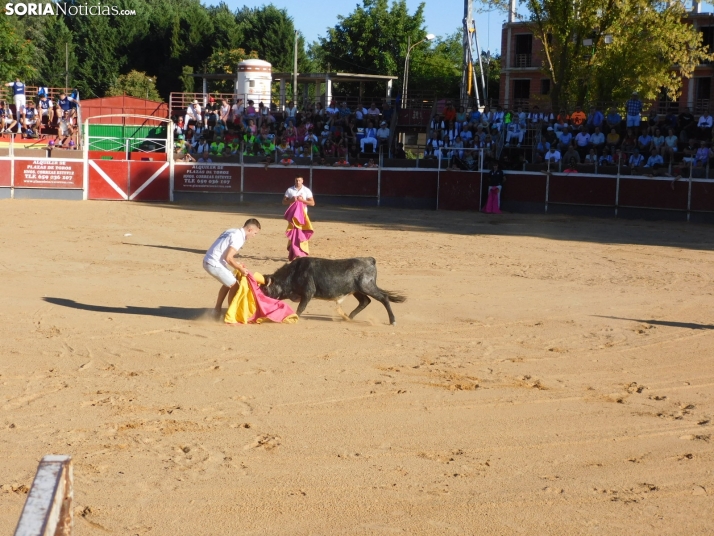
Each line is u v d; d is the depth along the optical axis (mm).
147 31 64250
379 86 60250
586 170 27516
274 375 8258
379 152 31000
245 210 26250
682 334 10602
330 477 5758
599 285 14328
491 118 31656
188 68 61094
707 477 5914
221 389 7754
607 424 7055
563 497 5520
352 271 10523
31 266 14570
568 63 35875
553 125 30297
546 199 27719
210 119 33062
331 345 9523
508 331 10570
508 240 20625
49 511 2605
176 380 8000
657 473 5980
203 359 8766
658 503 5457
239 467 5898
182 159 29203
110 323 10258
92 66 62844
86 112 37844
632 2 34781
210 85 62062
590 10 34375
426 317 11281
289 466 5941
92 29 63219
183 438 6453
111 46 63219
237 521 5066
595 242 20766
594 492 5613
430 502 5391
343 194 28906
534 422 7066
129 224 21688
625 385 8281
